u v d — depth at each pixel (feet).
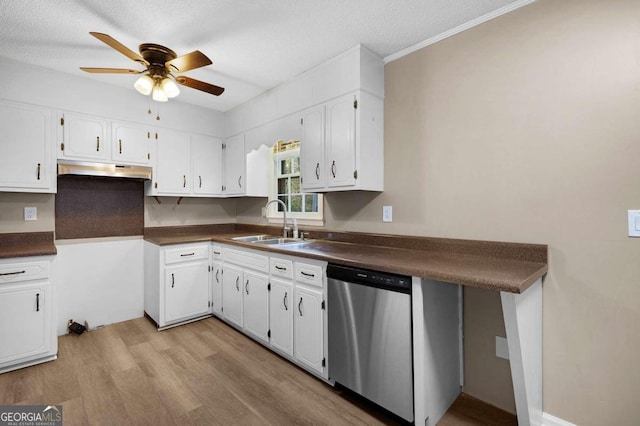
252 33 6.81
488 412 5.84
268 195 11.94
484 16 6.10
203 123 11.78
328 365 6.44
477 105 6.27
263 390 6.44
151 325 10.05
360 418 5.62
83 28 6.61
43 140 8.49
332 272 6.26
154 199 11.39
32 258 7.46
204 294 10.40
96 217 10.17
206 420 5.54
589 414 5.00
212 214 12.94
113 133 9.68
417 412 5.05
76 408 5.86
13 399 6.15
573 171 5.16
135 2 5.78
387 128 7.78
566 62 5.21
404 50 7.39
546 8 5.41
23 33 6.79
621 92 4.73
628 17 4.68
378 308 5.49
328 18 6.27
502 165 5.95
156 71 6.76
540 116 5.49
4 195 8.58
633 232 4.64
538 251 5.49
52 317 7.70
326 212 9.34
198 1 5.77
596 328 4.95
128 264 10.71
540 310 5.34
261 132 10.36
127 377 6.91
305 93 8.59
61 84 8.79
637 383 4.62
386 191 7.81
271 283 7.94
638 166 4.61
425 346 5.11
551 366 5.34
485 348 6.12
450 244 6.63
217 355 7.95
